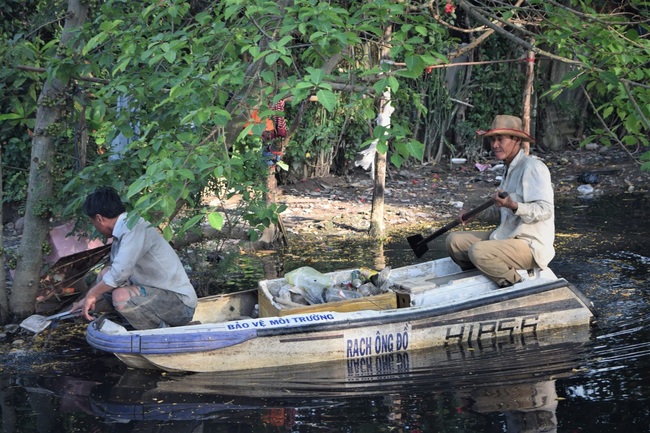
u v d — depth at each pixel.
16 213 11.08
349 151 14.12
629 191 12.30
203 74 5.20
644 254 8.58
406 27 5.00
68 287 7.54
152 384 5.57
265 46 5.66
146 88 6.04
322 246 9.68
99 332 5.77
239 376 5.67
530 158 6.62
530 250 6.56
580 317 6.55
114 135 6.28
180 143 5.34
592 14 5.85
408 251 9.26
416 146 4.60
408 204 12.05
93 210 5.84
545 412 4.82
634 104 4.88
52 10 7.56
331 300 6.38
